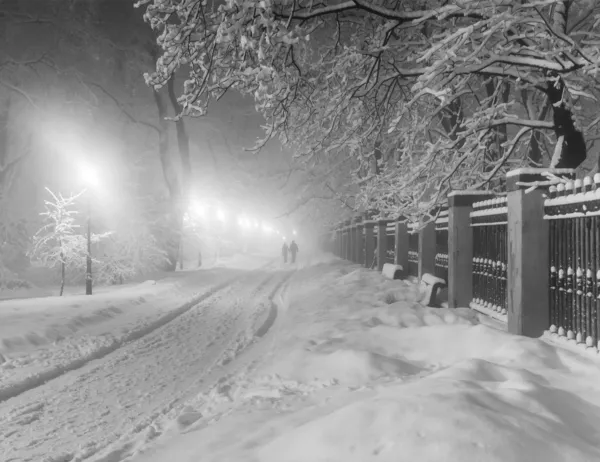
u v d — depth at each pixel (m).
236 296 19.83
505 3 7.44
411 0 10.58
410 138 11.07
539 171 7.54
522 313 7.34
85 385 7.67
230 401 5.77
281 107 9.48
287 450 3.37
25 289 25.03
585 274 6.42
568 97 9.27
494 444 3.02
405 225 17.56
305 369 6.30
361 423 3.41
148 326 12.73
